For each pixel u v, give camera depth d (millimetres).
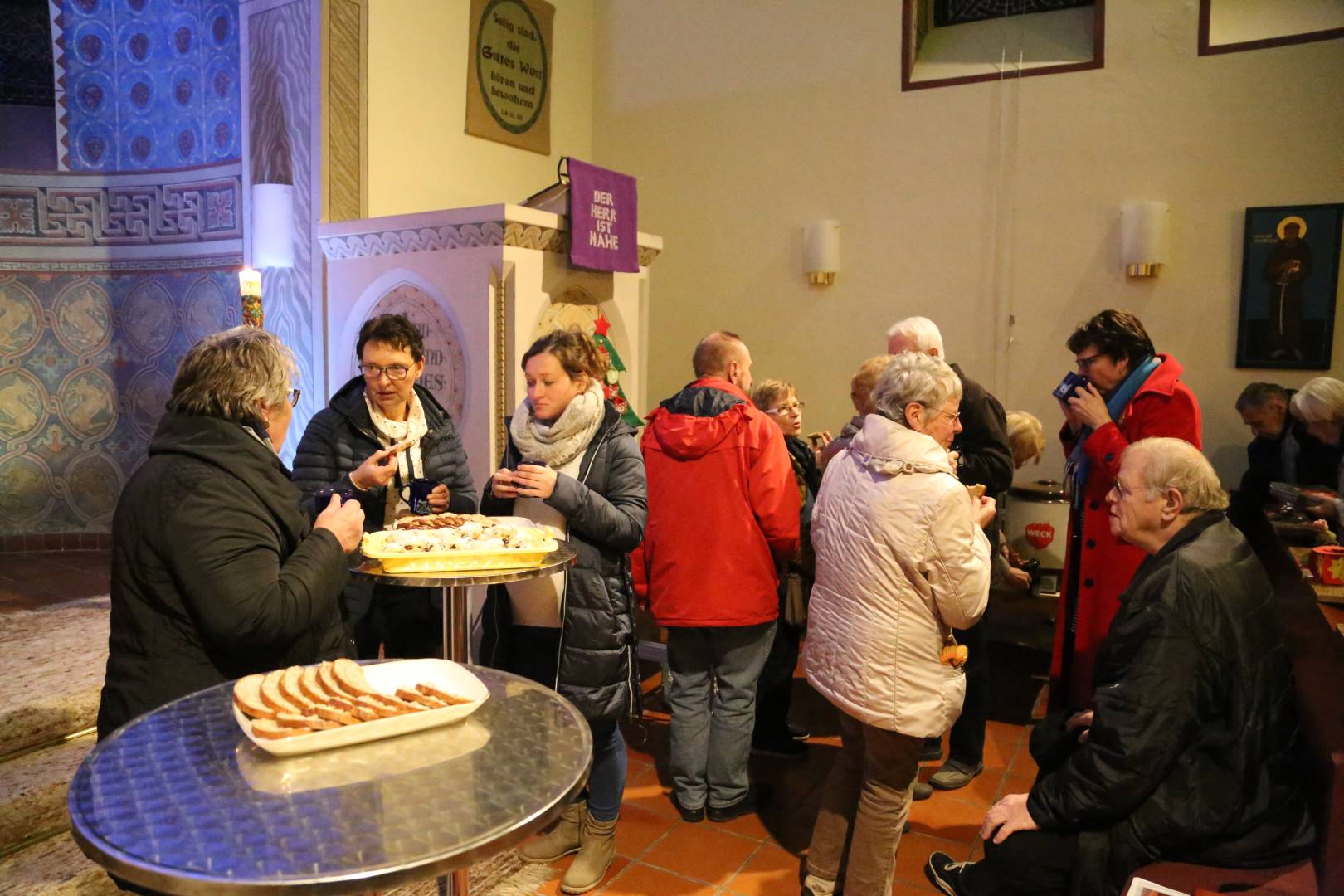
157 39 4895
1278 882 1712
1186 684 1838
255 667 1756
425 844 1111
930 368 2199
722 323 5516
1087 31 4688
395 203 4418
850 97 5074
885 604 2148
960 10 5000
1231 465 4379
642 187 5676
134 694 1658
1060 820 1957
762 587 2816
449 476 2811
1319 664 1996
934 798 3107
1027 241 4727
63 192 4961
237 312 4688
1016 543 4137
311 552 1739
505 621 2561
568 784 1266
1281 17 4223
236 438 1706
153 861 1070
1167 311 4461
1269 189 4227
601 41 5727
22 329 5020
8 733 2588
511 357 3654
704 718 2965
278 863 1068
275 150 4203
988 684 3207
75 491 5133
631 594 2557
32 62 5508
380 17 4273
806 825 2941
